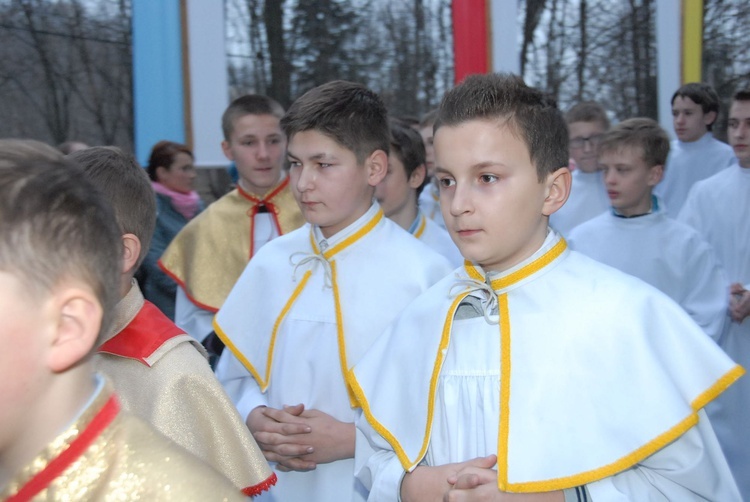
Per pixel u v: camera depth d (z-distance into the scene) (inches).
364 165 98.5
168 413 70.6
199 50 202.4
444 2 225.9
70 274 39.4
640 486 66.0
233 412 73.4
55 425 39.7
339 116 96.1
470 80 70.9
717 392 66.6
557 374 67.0
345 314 96.7
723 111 264.2
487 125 67.1
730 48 261.4
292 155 98.0
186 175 185.5
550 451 65.3
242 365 106.5
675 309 69.8
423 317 77.9
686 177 232.7
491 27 230.1
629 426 65.0
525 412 66.7
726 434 165.5
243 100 156.2
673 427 64.6
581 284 70.0
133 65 197.6
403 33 222.4
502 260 71.3
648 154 151.1
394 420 76.5
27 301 38.1
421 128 187.5
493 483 65.8
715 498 66.4
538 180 68.9
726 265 181.3
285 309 101.7
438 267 99.0
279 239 110.4
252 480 72.0
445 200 70.2
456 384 73.0
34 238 38.3
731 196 181.3
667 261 152.2
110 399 41.8
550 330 68.6
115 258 42.8
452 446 72.1
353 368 81.9
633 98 250.2
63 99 192.7
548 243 71.9
